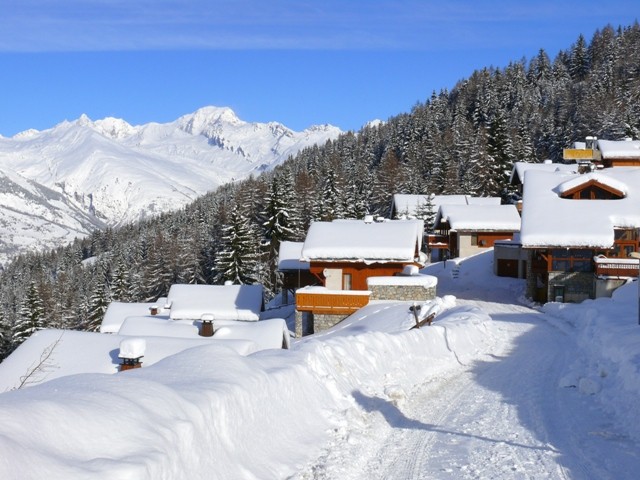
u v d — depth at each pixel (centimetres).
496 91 16000
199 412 730
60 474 506
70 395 646
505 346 2469
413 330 2044
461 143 11756
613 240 4172
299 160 18438
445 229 7012
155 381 772
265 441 867
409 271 4347
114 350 1978
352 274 4366
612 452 1041
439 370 1834
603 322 2530
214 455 724
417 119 15025
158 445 623
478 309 3403
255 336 2570
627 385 1419
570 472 934
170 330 3259
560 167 6888
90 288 11488
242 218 6506
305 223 9188
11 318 9188
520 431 1180
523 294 4834
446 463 971
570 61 18175
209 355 947
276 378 1002
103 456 568
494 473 925
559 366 1992
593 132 11575
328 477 857
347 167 14262
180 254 9244
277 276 6638
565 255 4291
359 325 3653
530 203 4634
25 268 16838
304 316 4234
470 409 1371
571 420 1273
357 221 4747
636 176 4922
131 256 12788
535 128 13075
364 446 1018
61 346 1991
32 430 538
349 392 1258
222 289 5009
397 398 1356
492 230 6312
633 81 14200
